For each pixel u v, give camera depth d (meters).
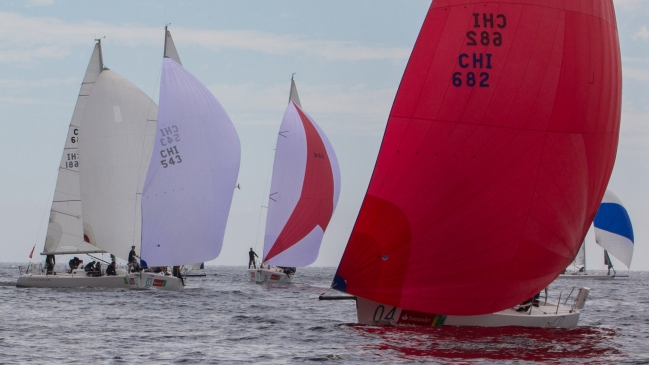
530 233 76.25
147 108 161.38
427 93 75.19
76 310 109.75
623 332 86.56
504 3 75.50
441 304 76.19
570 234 78.62
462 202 74.81
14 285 159.88
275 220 188.25
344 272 76.69
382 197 75.56
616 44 81.50
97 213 158.62
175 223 141.62
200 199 142.38
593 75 77.81
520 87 75.19
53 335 82.69
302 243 188.00
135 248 159.50
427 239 75.25
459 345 71.62
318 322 95.12
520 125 75.12
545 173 75.94
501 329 79.81
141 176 160.25
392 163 75.31
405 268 75.69
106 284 150.38
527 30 75.56
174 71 143.50
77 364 64.88
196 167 142.50
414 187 75.06
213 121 144.25
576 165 77.12
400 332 77.75
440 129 74.88
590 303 140.50
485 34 75.25
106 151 158.75
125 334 83.75
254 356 68.69
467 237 75.12
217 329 88.06
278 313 107.56
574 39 76.75
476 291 76.12
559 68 75.94
